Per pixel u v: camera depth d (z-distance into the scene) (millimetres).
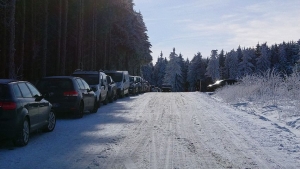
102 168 8258
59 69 33500
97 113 19672
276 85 25938
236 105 24719
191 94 41875
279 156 9641
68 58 41531
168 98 33594
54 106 16156
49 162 8742
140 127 14438
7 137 9844
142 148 10430
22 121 10148
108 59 55344
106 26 51469
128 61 68938
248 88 27453
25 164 8547
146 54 79500
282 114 17844
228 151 10203
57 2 34625
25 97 10852
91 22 45438
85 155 9500
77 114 16719
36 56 34406
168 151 10086
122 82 32406
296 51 81250
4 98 9875
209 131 13633
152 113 19781
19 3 28750
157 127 14484
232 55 102562
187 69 133375
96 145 10789
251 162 8961
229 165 8656
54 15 36469
